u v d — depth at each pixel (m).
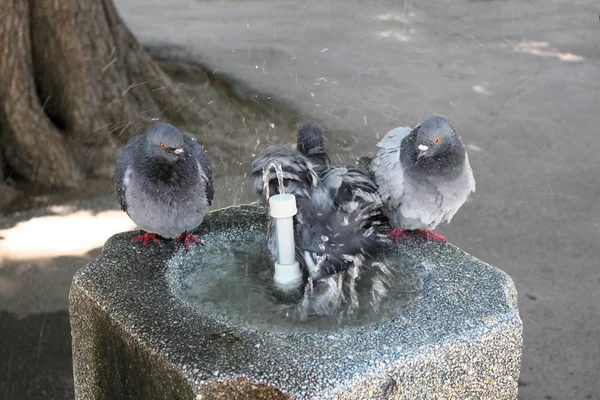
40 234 6.24
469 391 2.56
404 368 2.35
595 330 5.02
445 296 2.75
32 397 4.35
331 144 7.56
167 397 2.41
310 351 2.36
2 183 6.92
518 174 7.57
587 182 7.38
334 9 13.30
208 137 7.77
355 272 3.06
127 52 7.89
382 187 3.44
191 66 9.61
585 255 6.01
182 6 13.33
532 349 4.84
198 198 3.28
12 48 6.82
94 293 2.81
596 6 13.85
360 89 9.44
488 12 13.39
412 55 10.96
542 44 11.76
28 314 5.14
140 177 3.19
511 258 5.95
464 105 9.25
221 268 3.21
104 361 2.80
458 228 6.46
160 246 3.30
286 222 2.95
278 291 2.97
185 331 2.50
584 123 8.85
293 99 8.93
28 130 6.98
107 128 7.51
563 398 4.36
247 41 11.16
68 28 7.19
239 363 2.30
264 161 3.23
